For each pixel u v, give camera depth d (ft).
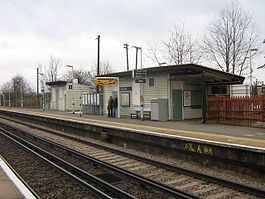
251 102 48.32
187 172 28.63
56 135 60.90
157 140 37.88
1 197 17.99
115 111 74.13
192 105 64.80
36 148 43.24
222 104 53.52
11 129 72.69
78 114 89.30
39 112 103.60
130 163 34.30
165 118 61.00
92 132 55.26
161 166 31.81
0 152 42.39
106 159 36.63
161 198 22.35
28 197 17.89
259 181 26.73
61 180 27.48
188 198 21.11
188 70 56.54
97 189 23.38
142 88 68.18
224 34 84.69
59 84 117.91
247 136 35.88
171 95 61.57
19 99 180.96
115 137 47.85
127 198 21.90
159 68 59.93
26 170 31.65
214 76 55.77
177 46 101.96
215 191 23.66
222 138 33.88
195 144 32.55
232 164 29.22
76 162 35.35
